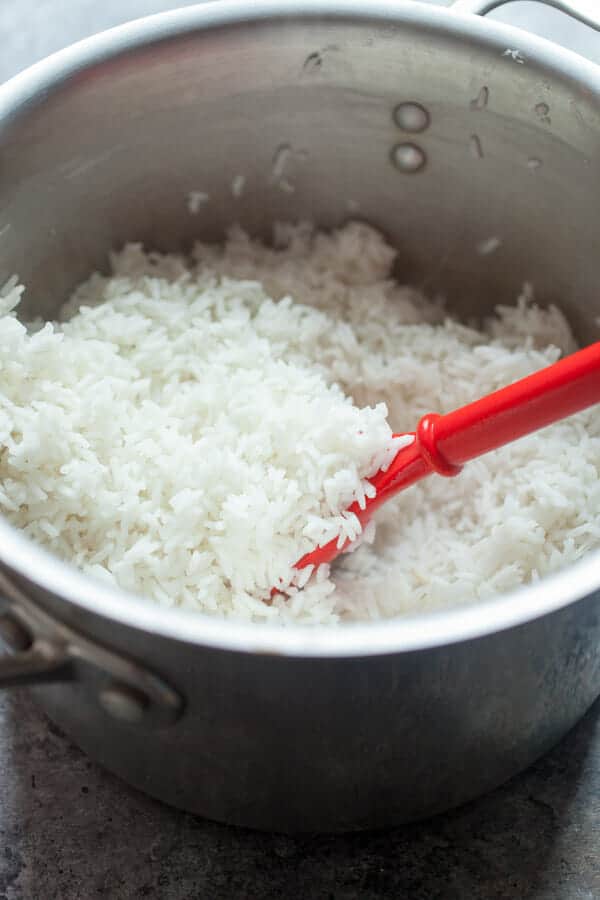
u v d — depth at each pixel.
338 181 0.57
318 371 0.54
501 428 0.44
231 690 0.39
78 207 0.54
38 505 0.47
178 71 0.52
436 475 0.52
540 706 0.44
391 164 0.56
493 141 0.53
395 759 0.43
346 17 0.51
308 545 0.48
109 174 0.54
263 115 0.54
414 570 0.50
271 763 0.43
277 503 0.47
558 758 0.51
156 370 0.52
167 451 0.49
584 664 0.44
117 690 0.40
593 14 0.50
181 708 0.40
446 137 0.54
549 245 0.55
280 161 0.56
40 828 0.49
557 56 0.50
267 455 0.49
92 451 0.49
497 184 0.54
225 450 0.49
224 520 0.47
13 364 0.48
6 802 0.49
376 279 0.59
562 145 0.51
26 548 0.39
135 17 0.69
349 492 0.47
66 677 0.40
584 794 0.50
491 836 0.49
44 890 0.48
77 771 0.50
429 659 0.38
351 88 0.53
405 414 0.54
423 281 0.59
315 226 0.59
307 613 0.47
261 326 0.54
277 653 0.37
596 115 0.49
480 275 0.58
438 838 0.49
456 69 0.51
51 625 0.39
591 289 0.54
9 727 0.51
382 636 0.37
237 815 0.47
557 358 0.54
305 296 0.57
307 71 0.53
